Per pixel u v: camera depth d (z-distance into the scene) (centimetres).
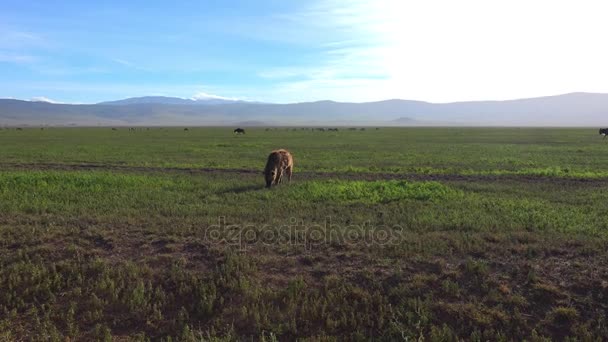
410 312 685
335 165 2545
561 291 722
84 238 948
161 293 746
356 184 1606
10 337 662
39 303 745
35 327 692
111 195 1395
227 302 733
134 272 793
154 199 1346
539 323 666
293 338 664
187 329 666
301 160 2855
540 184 1745
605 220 1095
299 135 8000
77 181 1634
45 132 9681
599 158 3002
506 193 1530
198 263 837
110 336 658
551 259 832
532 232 998
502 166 2519
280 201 1338
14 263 838
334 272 797
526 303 699
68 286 780
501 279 759
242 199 1359
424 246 894
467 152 3594
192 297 747
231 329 668
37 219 1074
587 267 786
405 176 2041
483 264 796
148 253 880
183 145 4569
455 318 679
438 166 2527
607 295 706
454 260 832
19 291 770
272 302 722
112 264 832
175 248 895
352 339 651
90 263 831
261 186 1639
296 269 815
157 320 704
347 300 725
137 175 1948
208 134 8575
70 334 673
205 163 2617
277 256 859
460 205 1281
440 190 1502
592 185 1728
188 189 1575
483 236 958
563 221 1084
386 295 732
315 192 1459
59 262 830
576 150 3775
